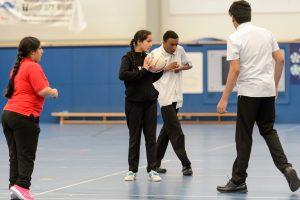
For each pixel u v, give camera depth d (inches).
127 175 398.9
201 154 541.0
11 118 309.1
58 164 486.9
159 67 377.4
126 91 387.5
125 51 922.7
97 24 965.2
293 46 886.4
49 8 968.9
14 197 321.1
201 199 332.5
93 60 929.5
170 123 417.1
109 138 705.6
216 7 951.6
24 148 312.5
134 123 390.0
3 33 978.1
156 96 387.9
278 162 337.7
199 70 908.0
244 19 339.9
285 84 891.4
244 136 341.7
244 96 337.4
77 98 935.0
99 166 473.4
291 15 935.0
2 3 972.6
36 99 313.9
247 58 336.2
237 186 350.0
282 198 331.9
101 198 339.0
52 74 936.3
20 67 313.9
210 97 906.1
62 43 944.9
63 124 918.4
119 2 959.0
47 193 355.9
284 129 795.4
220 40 922.7
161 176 417.7
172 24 963.3
